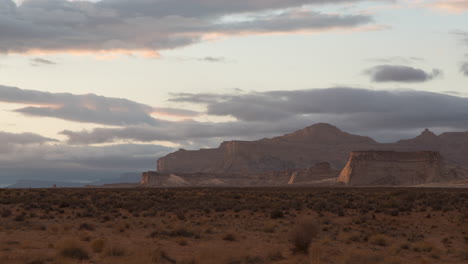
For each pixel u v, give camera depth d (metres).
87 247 29.89
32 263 23.94
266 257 28.06
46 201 63.44
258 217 51.72
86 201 65.19
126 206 59.81
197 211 57.16
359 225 46.19
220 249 29.81
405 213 57.06
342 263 26.72
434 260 29.80
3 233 35.66
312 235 29.81
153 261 25.61
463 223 48.59
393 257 28.17
